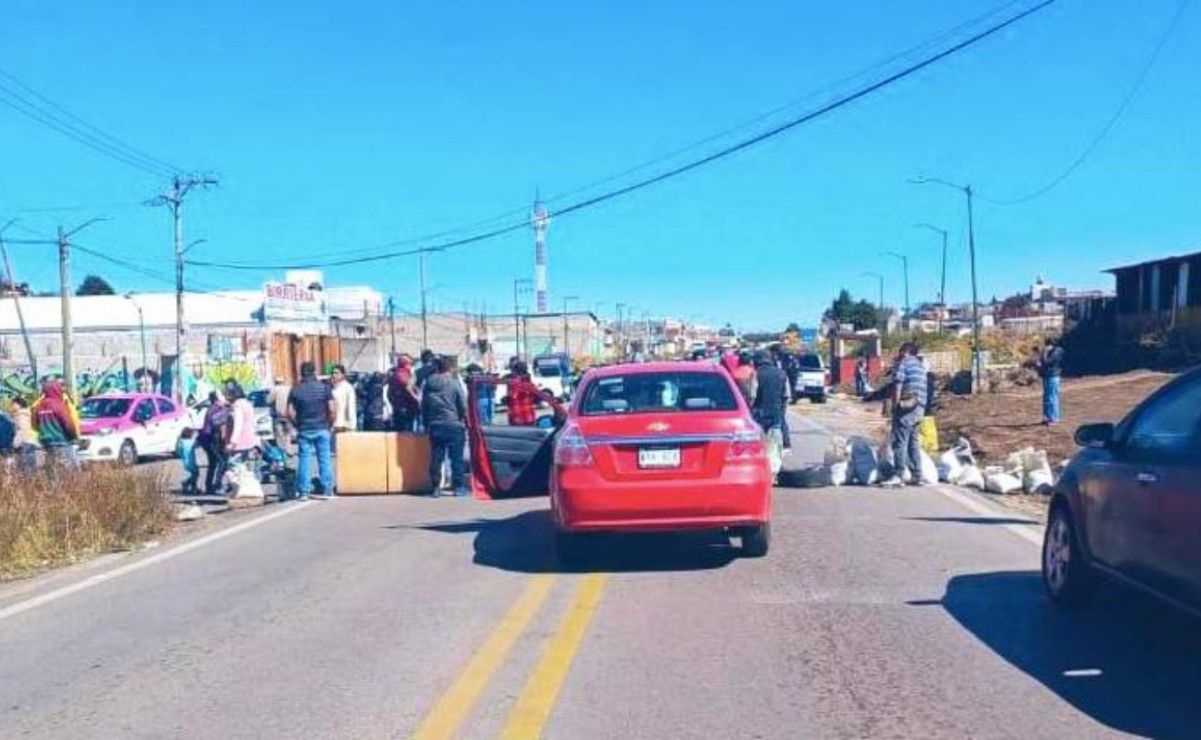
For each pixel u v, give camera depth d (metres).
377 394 21.72
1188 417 7.05
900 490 15.62
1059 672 6.96
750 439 10.12
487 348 69.94
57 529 12.45
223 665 7.54
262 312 58.00
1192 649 7.44
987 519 12.89
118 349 58.25
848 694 6.59
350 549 12.06
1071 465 8.53
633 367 11.18
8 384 45.12
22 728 6.41
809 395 49.16
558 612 8.77
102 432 26.95
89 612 9.34
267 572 10.84
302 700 6.72
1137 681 6.77
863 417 38.25
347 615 8.87
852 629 8.02
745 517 10.05
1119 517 7.49
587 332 118.56
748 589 9.38
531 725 6.17
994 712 6.23
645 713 6.34
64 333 39.16
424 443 17.09
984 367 47.66
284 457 18.11
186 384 48.47
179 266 45.28
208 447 18.00
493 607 9.01
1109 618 8.27
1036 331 75.81
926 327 99.06
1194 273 46.47
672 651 7.57
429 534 12.96
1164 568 6.86
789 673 7.03
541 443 14.01
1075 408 31.62
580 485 9.97
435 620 8.62
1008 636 7.79
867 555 10.77
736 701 6.51
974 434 26.30
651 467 9.99
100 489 13.47
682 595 9.23
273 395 20.47
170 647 8.08
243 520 14.62
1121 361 46.94
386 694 6.79
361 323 77.44
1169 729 5.95
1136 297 52.00
